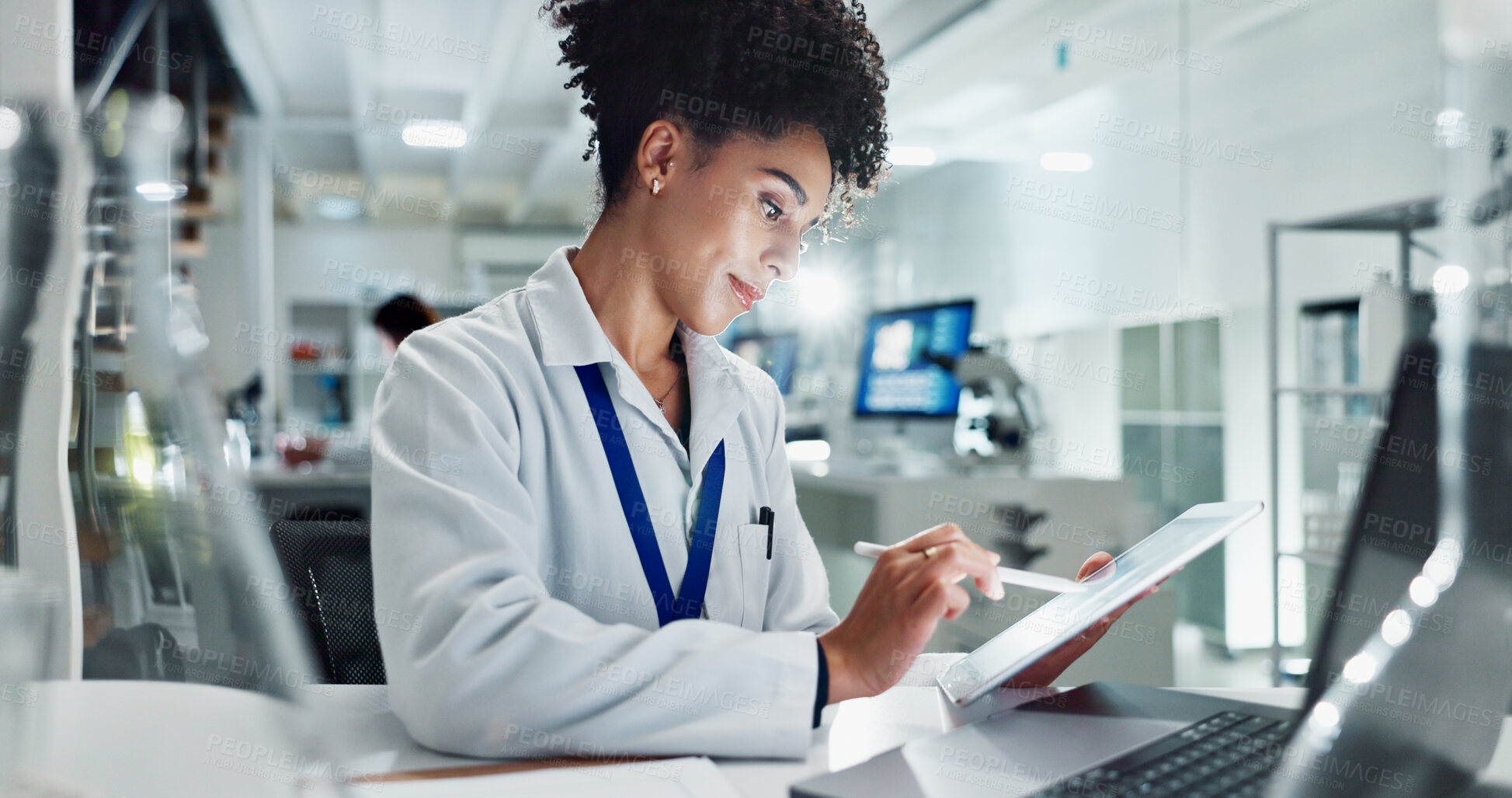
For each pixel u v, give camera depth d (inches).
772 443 40.2
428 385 29.2
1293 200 124.6
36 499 11.1
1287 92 125.3
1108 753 22.5
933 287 194.7
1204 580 136.4
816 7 33.4
